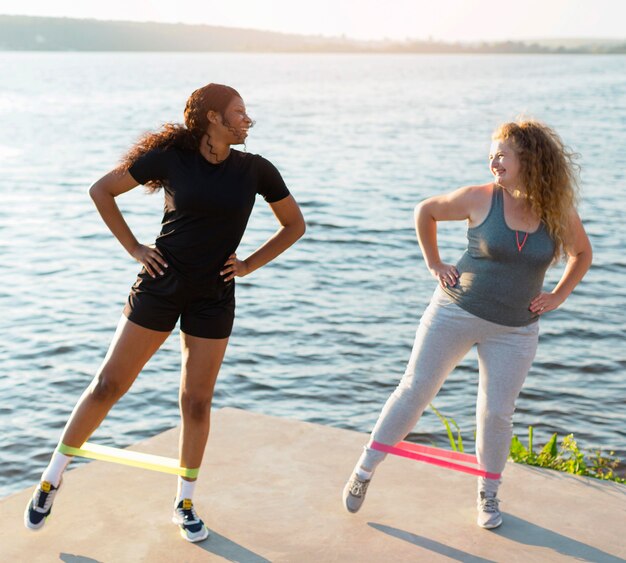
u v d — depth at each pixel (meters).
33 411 9.24
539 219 3.39
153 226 21.91
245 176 3.33
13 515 3.71
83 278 15.74
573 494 4.02
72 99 96.00
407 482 4.12
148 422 9.06
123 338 3.38
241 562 3.37
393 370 10.95
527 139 3.32
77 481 4.06
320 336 12.32
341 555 3.43
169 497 3.92
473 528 3.67
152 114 70.81
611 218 22.61
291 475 4.17
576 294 14.72
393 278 16.00
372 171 34.06
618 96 95.88
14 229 21.17
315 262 17.27
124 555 3.41
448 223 21.42
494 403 3.53
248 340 12.05
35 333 12.14
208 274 3.33
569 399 9.99
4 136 50.72
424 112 73.25
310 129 55.47
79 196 27.44
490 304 3.44
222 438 4.58
